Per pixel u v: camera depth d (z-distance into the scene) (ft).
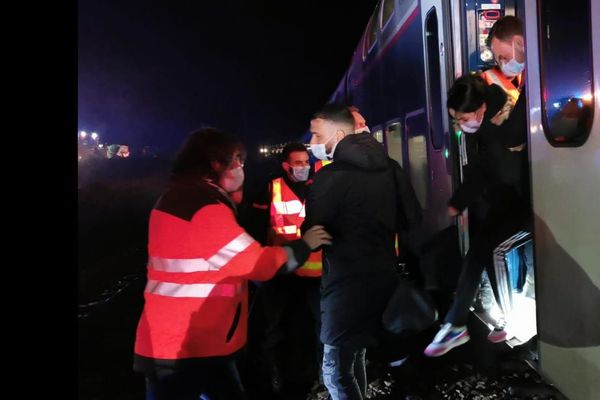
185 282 7.20
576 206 9.27
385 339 15.24
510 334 13.34
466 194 12.34
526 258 14.98
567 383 9.93
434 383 12.38
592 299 8.95
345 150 8.91
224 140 7.63
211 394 8.07
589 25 8.63
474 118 11.67
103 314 19.57
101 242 36.06
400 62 21.67
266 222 13.60
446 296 17.97
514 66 11.80
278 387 13.01
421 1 18.37
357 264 8.85
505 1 15.60
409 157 21.30
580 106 9.06
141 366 7.49
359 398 9.31
